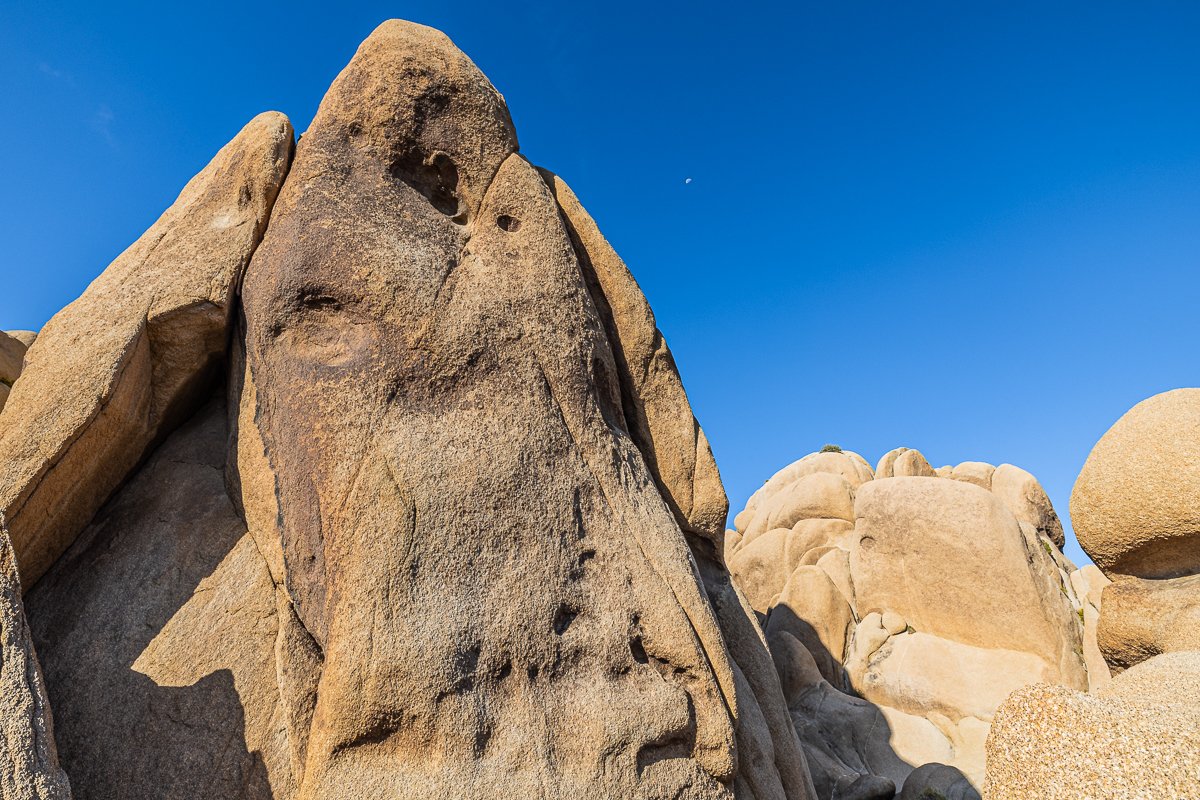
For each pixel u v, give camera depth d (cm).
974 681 1109
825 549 1523
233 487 570
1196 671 469
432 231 589
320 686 449
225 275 577
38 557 522
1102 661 1132
